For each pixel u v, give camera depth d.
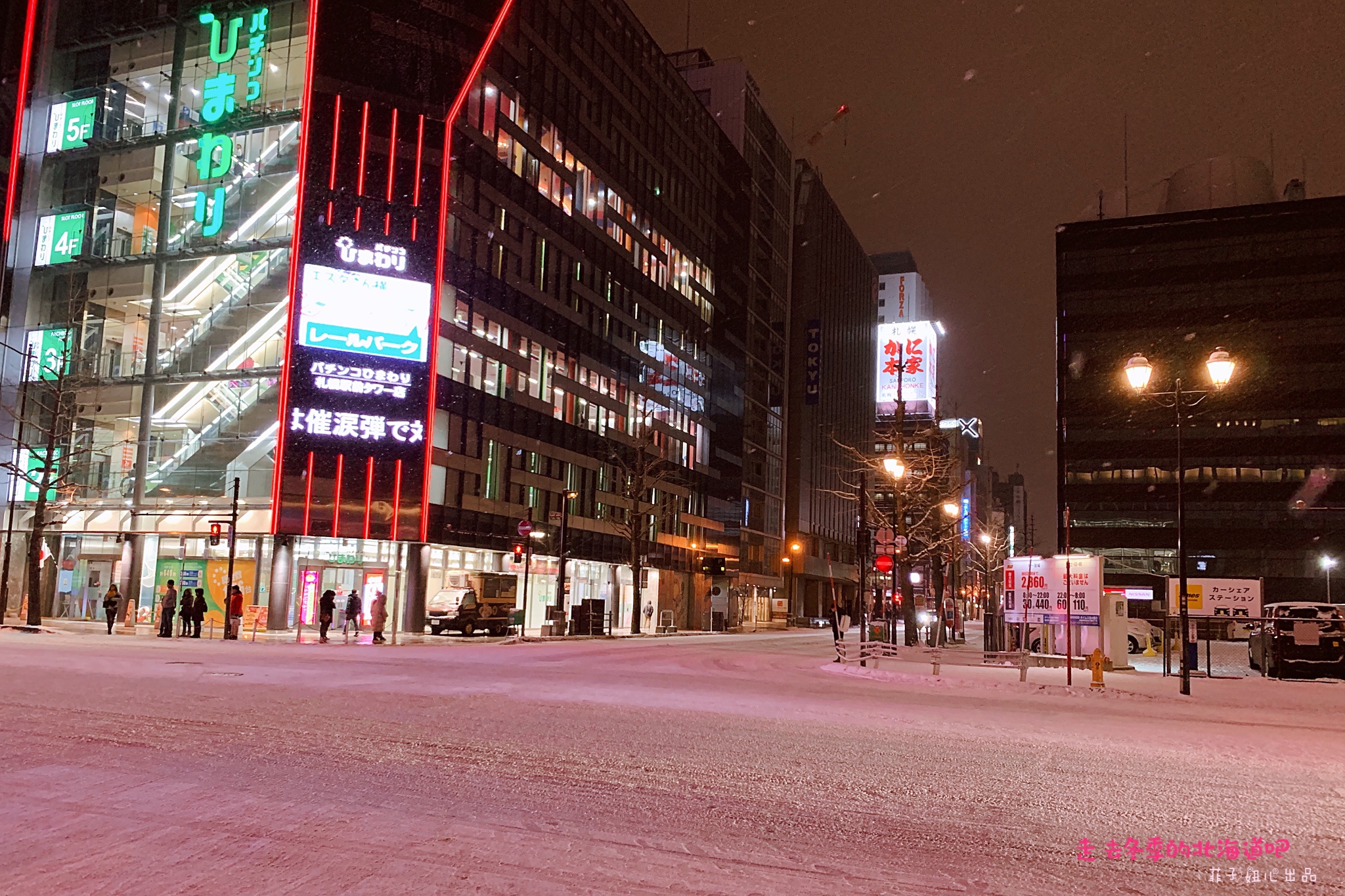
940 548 48.38
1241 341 79.94
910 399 149.00
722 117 88.94
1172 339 81.44
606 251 63.50
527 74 54.47
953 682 21.67
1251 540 77.25
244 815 6.46
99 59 46.81
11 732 9.52
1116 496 80.75
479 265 49.22
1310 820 7.65
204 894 4.86
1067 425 82.81
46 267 44.91
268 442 40.81
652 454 68.50
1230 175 90.31
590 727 11.44
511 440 51.53
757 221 91.94
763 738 11.15
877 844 6.38
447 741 9.91
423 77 44.50
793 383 101.25
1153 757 10.90
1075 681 23.08
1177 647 40.06
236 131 43.28
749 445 86.94
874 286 133.25
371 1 43.62
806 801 7.67
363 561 42.50
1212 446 79.38
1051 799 8.17
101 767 7.89
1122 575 79.69
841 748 10.63
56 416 35.53
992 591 66.62
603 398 62.16
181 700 12.54
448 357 46.28
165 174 44.19
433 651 29.34
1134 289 83.00
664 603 70.12
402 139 43.59
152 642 28.42
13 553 44.34
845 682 21.41
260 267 42.12
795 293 103.25
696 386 76.94
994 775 9.24
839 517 110.62
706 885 5.29
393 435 42.22
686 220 76.44
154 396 42.75
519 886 5.13
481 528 48.41
